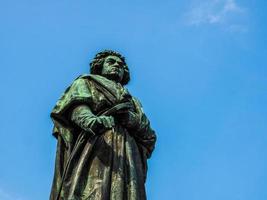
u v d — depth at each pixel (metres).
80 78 29.58
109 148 27.83
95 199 26.66
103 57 30.88
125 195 27.08
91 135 28.00
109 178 27.20
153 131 29.48
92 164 27.52
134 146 28.58
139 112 29.38
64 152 28.56
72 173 27.50
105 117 27.92
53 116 28.70
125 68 30.97
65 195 27.08
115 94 29.06
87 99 28.55
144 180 28.58
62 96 29.05
